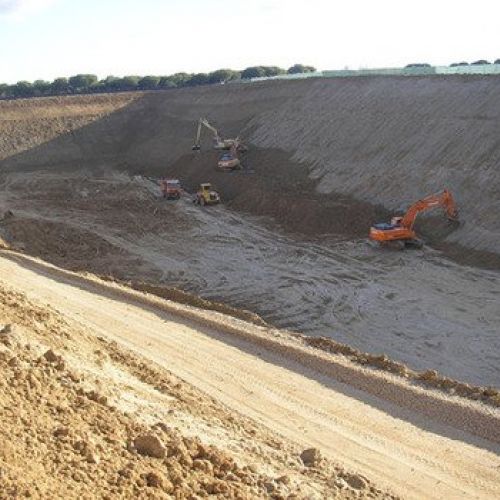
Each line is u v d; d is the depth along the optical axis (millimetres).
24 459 6871
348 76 58094
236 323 19359
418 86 48438
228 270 33125
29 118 74688
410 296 28266
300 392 14805
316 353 16719
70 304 20500
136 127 76562
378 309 27062
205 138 64375
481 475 11570
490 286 28641
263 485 8961
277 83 65500
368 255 33781
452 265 31422
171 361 16172
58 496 6371
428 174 39312
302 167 49312
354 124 49625
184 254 36250
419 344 23703
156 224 42250
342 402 14422
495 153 37031
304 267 32938
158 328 18812
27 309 15656
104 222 42844
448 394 14453
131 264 34312
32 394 8820
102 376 11906
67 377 10453
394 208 38750
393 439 12750
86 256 35875
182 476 8164
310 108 56562
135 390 12141
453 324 25250
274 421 13188
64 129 74250
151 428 9555
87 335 16031
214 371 15719
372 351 23234
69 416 8680
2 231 38719
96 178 61531
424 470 11609
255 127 61250
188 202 48344
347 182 43844
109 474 7398
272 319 26562
